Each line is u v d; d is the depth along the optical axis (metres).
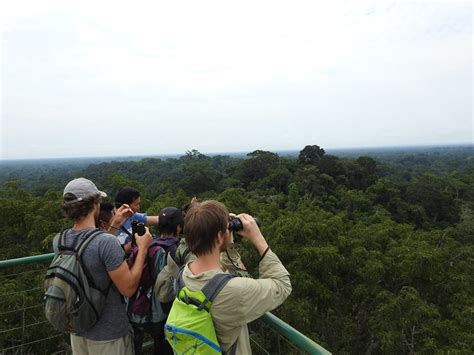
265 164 51.81
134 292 1.98
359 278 12.30
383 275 11.63
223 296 1.39
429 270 11.48
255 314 1.42
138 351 2.37
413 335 9.95
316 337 9.94
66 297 1.80
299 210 23.11
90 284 1.84
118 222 2.44
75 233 1.95
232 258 1.77
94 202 2.03
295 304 10.40
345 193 37.28
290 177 46.12
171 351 2.27
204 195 39.72
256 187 47.31
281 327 1.74
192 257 1.94
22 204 15.16
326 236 13.11
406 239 15.20
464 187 44.53
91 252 1.84
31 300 7.97
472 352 8.87
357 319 11.70
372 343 10.98
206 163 69.88
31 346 6.94
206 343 1.38
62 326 1.88
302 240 12.68
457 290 11.84
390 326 9.95
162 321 2.18
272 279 1.54
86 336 1.99
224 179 53.06
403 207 36.88
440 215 40.00
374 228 16.69
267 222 16.36
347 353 10.59
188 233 1.55
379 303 10.96
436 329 9.77
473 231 28.92
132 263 2.21
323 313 11.74
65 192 1.98
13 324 7.52
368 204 35.66
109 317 1.99
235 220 1.74
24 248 13.67
